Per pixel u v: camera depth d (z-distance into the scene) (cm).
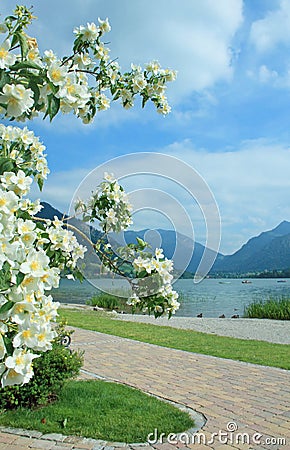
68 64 220
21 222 164
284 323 1559
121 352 863
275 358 821
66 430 412
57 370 490
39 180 245
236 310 2048
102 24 224
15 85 160
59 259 244
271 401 529
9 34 173
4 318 151
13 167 181
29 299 154
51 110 166
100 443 387
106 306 1802
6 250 146
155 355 838
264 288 3756
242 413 481
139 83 261
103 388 555
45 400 476
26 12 195
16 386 452
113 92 261
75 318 1449
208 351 891
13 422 426
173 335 1139
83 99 176
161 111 275
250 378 652
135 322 1438
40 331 166
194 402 522
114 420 439
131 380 629
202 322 1570
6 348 152
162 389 582
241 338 1169
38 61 170
